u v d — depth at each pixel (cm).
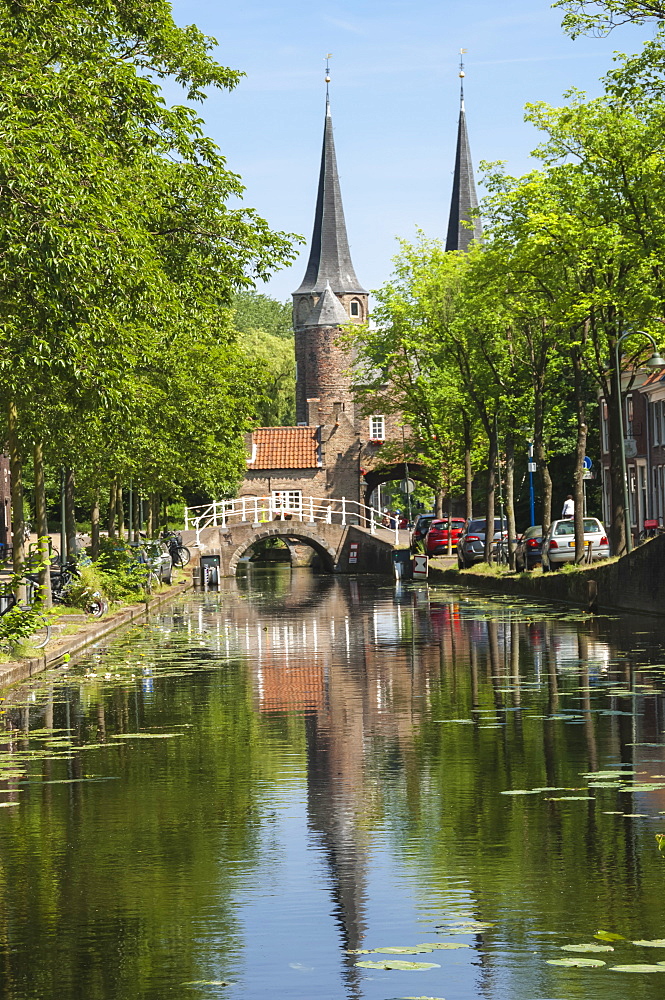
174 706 1898
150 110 2567
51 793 1239
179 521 9700
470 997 657
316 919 806
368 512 11731
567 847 976
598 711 1712
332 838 1027
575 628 3138
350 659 2580
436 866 930
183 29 2942
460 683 2095
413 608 4334
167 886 892
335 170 14800
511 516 5541
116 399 2145
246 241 2928
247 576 9144
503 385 5491
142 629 3675
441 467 8131
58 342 2012
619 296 3659
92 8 2547
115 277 2025
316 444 11788
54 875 927
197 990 677
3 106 1880
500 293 4259
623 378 6919
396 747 1469
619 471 4016
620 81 3219
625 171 3578
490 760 1366
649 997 651
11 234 1855
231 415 5744
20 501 2941
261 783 1269
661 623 3188
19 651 2530
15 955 742
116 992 675
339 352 14275
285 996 666
